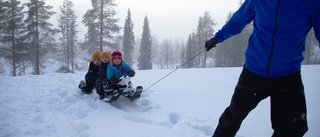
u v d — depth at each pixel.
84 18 24.47
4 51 27.80
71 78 6.72
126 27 35.97
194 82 6.96
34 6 24.27
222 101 4.06
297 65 1.46
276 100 1.51
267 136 2.34
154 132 2.43
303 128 1.41
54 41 30.08
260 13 1.46
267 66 1.49
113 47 25.20
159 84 6.46
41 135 2.41
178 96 4.54
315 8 1.23
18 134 2.40
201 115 3.13
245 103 1.64
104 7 23.84
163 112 3.31
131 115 3.10
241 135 2.37
